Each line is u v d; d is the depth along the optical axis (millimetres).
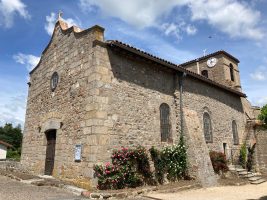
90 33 9867
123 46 9633
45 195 7207
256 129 16969
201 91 14070
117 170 8555
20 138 47062
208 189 10070
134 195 8016
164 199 7602
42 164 11445
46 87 12492
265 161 16109
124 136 9422
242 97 18547
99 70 9250
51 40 12820
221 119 15383
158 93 11305
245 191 9867
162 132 11047
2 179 10680
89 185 8273
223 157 13312
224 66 21281
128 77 10172
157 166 10234
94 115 8805
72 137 9734
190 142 11344
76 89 10055
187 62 23656
